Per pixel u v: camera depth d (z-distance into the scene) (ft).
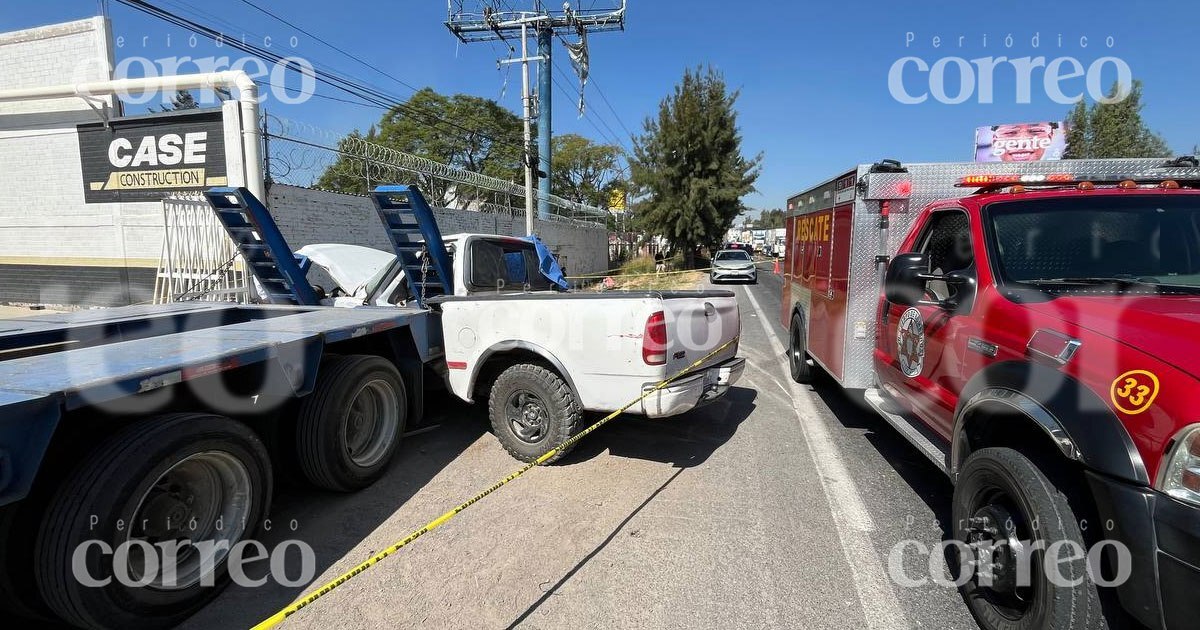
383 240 46.11
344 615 9.15
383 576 10.18
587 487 13.73
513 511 12.53
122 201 40.73
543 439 14.70
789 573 10.17
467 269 18.33
